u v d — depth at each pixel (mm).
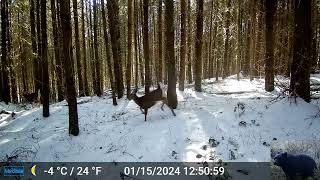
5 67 25172
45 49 17141
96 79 26797
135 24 27031
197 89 19766
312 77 23688
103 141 12086
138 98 13719
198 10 19094
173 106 14945
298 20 13078
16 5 25875
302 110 12203
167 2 14539
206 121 12391
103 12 20344
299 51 13047
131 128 13008
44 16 16547
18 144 13445
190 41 27000
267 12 17203
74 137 12992
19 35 28125
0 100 26016
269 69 17672
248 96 16453
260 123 11727
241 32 26297
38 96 25656
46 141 13078
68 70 13000
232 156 9398
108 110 17969
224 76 28609
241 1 25594
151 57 32562
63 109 19422
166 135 11586
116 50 20953
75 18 25141
